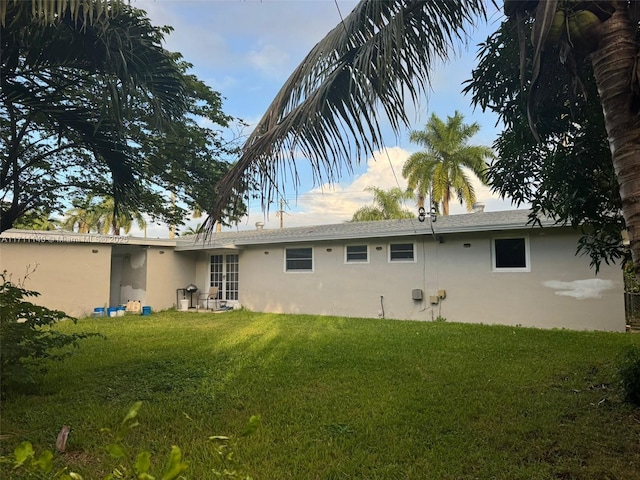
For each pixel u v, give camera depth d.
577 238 9.02
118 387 4.85
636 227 2.04
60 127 4.57
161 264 14.59
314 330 9.21
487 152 24.16
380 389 4.65
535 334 8.15
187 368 5.72
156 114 4.03
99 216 27.61
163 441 3.33
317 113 2.90
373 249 11.83
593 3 2.10
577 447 3.17
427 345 7.17
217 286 15.34
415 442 3.29
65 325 10.32
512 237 9.84
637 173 2.04
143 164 5.55
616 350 6.57
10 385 4.61
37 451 3.10
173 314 13.17
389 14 2.86
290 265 13.40
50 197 6.44
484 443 3.26
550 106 3.63
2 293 4.36
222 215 3.14
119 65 3.49
